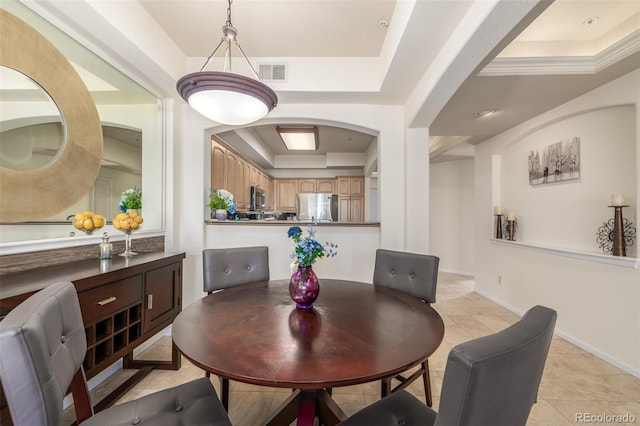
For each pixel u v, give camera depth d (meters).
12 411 0.71
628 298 2.20
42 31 1.70
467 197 5.73
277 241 3.06
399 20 1.90
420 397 1.86
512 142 3.69
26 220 1.55
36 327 0.75
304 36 2.33
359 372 0.87
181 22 2.17
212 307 1.42
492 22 1.46
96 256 1.97
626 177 2.43
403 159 2.99
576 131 2.86
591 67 2.18
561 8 1.94
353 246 3.05
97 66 2.11
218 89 1.49
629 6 1.91
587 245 2.74
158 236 2.66
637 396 1.88
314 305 1.46
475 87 2.48
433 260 1.80
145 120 2.70
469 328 3.01
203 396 1.14
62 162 1.74
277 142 5.29
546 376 2.11
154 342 2.55
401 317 1.31
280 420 1.34
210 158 3.17
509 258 3.66
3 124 1.45
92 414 1.07
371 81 2.67
